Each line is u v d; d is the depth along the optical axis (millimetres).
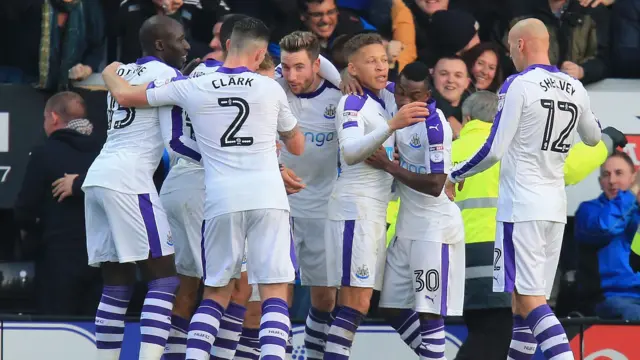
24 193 29469
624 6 34688
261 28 24031
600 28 34281
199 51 31656
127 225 24047
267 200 23250
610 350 28609
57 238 29375
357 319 24984
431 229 24953
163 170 29672
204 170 24984
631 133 33406
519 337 25328
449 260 25109
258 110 23484
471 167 24688
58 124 29969
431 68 31734
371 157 24656
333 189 25484
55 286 29375
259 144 23516
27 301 31578
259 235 23328
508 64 32438
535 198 24562
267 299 23484
